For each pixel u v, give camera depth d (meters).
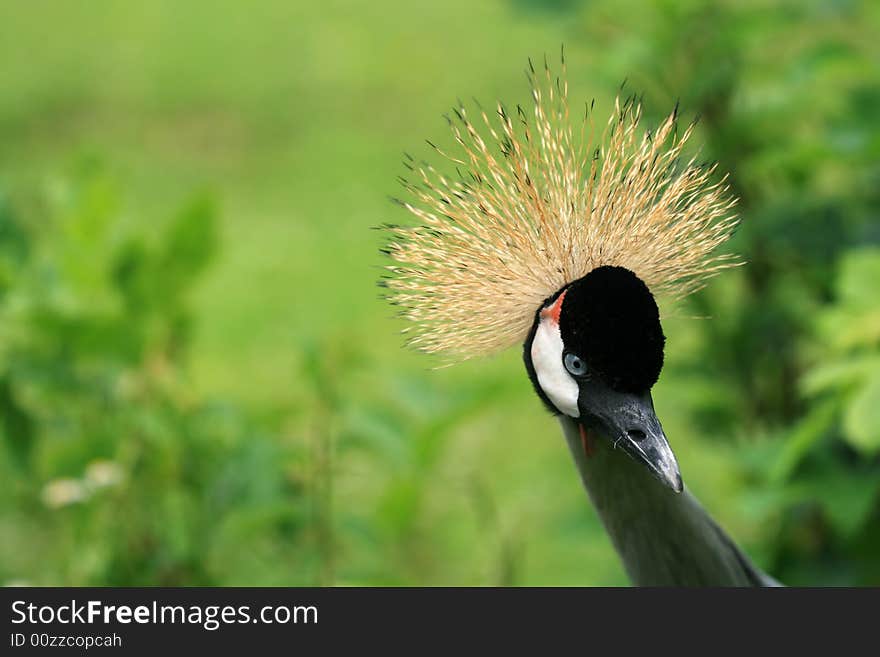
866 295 5.76
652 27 7.38
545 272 4.27
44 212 8.17
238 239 14.27
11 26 20.33
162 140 16.67
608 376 4.03
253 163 16.06
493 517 8.16
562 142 4.41
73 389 7.00
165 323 7.23
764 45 7.50
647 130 4.39
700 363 7.55
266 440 6.89
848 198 7.11
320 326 12.45
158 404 7.16
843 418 6.05
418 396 6.80
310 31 19.70
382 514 7.00
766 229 6.95
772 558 7.07
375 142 16.20
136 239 7.05
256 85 18.02
